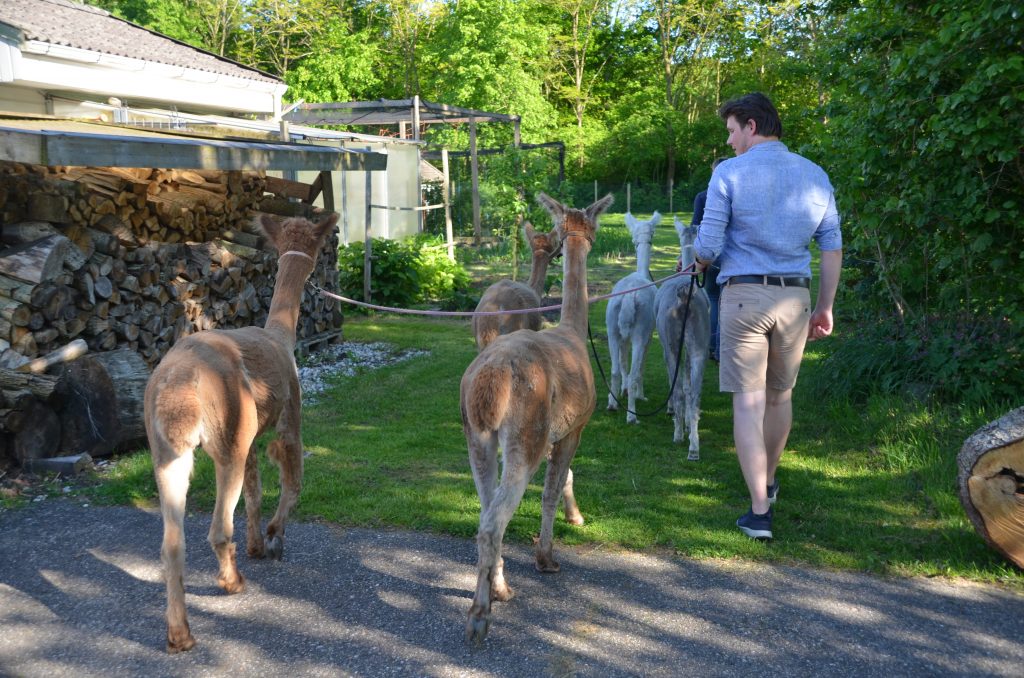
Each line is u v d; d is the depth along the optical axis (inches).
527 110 1405.0
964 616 144.6
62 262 232.4
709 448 248.5
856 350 284.5
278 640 136.2
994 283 268.7
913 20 298.5
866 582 157.6
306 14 1475.1
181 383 129.0
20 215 238.4
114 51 458.9
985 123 232.2
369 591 154.0
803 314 177.0
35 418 213.6
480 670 127.6
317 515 190.4
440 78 1473.9
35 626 139.9
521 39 1451.8
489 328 234.1
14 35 398.6
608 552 171.9
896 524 184.4
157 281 281.6
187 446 128.3
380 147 717.9
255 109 601.6
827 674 126.8
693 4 1891.0
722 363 180.1
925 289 308.3
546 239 261.1
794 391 299.0
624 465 230.4
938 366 256.1
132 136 239.8
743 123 181.2
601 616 144.7
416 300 547.5
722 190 174.7
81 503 197.2
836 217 177.8
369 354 390.0
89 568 162.7
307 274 177.5
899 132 269.4
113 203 268.8
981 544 171.2
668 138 1854.1
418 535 180.4
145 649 133.0
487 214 924.6
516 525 184.7
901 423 241.6
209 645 134.3
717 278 184.1
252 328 161.5
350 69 1387.8
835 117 318.0
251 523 165.3
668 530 181.2
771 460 192.5
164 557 130.0
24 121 258.5
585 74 2062.0
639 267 291.3
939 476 206.1
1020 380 244.8
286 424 162.6
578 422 152.7
